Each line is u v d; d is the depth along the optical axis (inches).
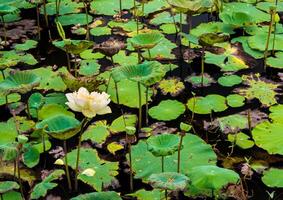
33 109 171.5
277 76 188.4
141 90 181.2
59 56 208.4
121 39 217.6
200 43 179.5
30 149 137.5
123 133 159.5
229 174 124.0
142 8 233.6
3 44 219.3
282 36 211.0
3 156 124.2
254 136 154.5
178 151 132.3
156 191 133.7
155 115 167.0
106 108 127.5
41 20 242.5
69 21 237.8
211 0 211.5
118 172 142.4
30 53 211.8
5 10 209.0
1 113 171.5
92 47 212.7
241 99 173.6
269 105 170.6
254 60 199.3
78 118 169.3
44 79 190.1
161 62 199.5
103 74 190.4
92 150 151.6
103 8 248.4
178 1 207.3
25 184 139.4
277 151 147.2
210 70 193.6
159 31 224.2
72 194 136.3
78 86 165.6
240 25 217.6
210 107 169.9
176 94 179.2
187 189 133.0
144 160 144.7
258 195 133.2
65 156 136.6
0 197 132.6
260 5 245.8
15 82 159.9
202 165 139.2
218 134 157.9
